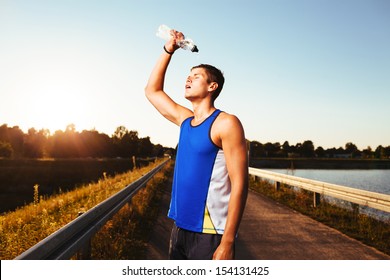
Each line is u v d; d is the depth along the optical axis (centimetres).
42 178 4641
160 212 911
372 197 712
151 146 14850
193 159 198
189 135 204
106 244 497
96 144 14362
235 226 177
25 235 510
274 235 675
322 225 775
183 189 201
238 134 186
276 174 1423
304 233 695
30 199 2794
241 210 180
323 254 544
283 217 870
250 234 683
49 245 285
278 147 16800
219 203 193
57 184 3984
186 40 236
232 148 185
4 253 439
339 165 8438
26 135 16762
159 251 541
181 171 205
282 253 547
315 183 1009
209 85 209
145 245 573
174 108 245
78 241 360
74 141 14125
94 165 7125
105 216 529
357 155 18288
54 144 13875
